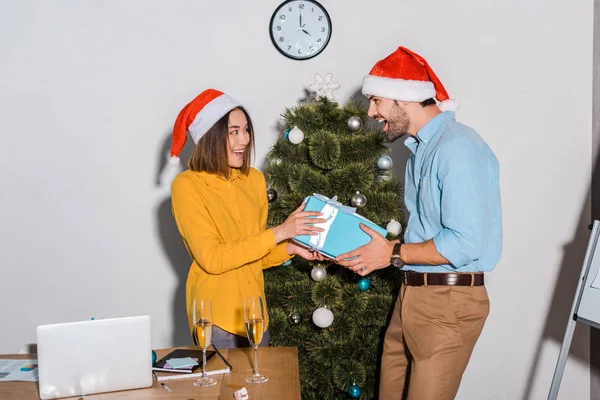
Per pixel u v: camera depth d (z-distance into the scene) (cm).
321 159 249
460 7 312
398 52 221
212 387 160
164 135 311
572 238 315
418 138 218
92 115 309
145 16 309
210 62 311
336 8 311
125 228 313
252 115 312
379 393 239
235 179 225
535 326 318
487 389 321
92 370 155
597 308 222
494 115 314
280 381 165
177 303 316
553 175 315
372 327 261
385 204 254
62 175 310
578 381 314
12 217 309
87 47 307
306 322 262
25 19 305
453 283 206
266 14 311
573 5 312
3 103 306
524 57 313
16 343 311
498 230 211
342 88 312
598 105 307
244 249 208
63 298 312
